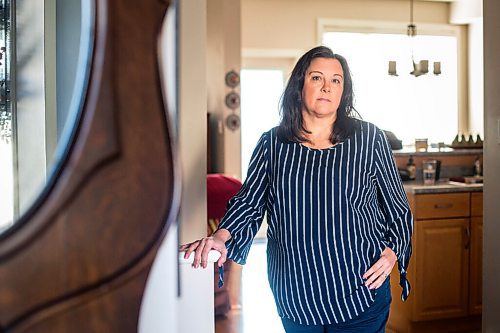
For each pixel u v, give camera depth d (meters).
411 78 7.59
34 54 1.91
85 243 0.56
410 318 3.72
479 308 3.84
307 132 1.84
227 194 4.03
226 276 4.15
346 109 1.88
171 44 0.69
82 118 0.56
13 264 0.54
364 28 7.42
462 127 7.70
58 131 1.94
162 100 0.59
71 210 0.55
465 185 3.91
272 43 7.20
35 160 1.90
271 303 4.49
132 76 0.57
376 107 7.55
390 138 4.87
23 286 0.54
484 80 2.98
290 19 7.23
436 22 7.58
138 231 0.57
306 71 1.84
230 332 3.80
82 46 0.60
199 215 2.06
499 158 2.91
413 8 7.53
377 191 1.93
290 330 1.90
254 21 7.15
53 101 1.93
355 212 1.81
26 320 0.54
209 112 6.20
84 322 0.56
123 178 0.57
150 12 0.58
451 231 3.76
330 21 7.30
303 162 1.82
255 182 1.90
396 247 1.87
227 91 5.95
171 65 0.69
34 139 1.90
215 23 5.95
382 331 1.88
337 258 1.79
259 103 7.50
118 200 0.56
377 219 1.90
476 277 3.82
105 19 0.55
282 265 1.86
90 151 0.56
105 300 0.57
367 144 1.85
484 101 2.99
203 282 1.59
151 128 0.58
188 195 2.05
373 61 7.50
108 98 0.56
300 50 7.27
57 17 1.94
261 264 5.97
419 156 4.45
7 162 1.85
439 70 5.99
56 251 0.55
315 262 1.80
